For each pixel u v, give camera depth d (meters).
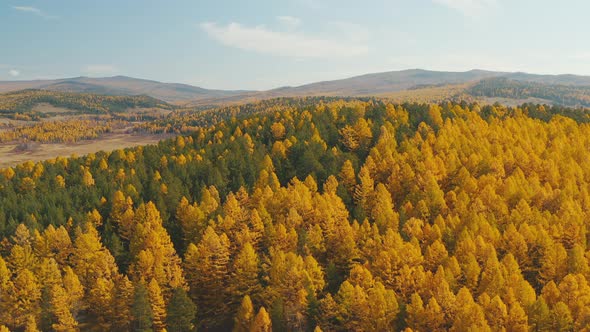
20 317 69.38
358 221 95.06
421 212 91.44
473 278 68.75
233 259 81.50
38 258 81.56
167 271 74.81
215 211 92.62
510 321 58.38
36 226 88.75
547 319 58.59
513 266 69.81
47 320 69.44
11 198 106.88
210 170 118.12
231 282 75.94
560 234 82.00
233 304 77.62
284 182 118.81
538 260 77.56
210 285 77.75
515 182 102.81
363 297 64.69
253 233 85.62
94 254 79.81
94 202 103.81
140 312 65.50
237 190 110.19
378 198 98.38
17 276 73.06
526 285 62.81
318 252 83.44
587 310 59.38
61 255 83.06
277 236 82.88
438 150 124.75
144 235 83.88
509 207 97.19
